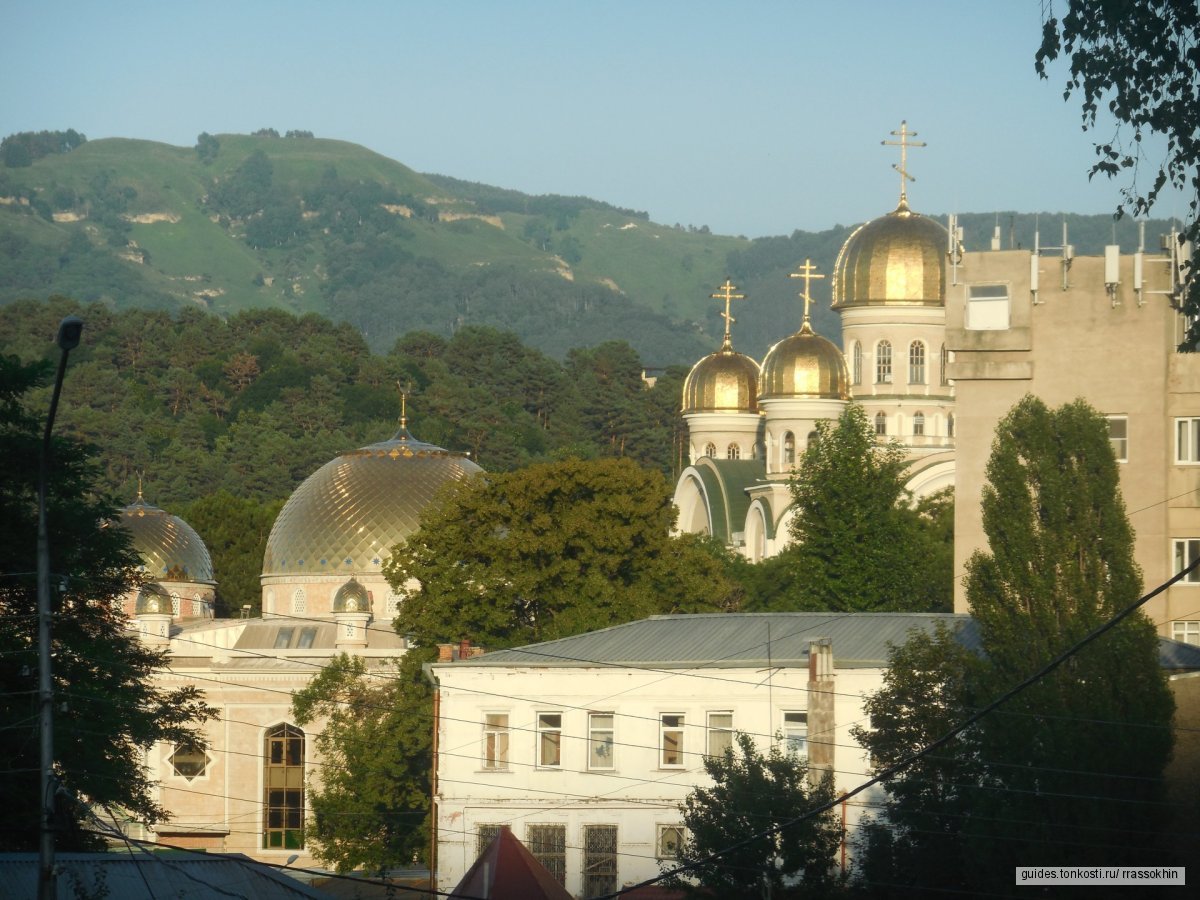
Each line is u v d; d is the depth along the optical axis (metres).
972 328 141.50
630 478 156.00
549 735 122.50
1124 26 71.06
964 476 141.00
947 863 90.94
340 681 156.75
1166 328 138.62
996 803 88.81
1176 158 72.75
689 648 125.00
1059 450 103.50
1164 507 137.62
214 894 92.25
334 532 196.75
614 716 121.12
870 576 172.88
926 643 100.00
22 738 95.62
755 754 95.62
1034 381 140.50
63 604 104.12
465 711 123.38
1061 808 88.25
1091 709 91.62
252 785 171.88
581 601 152.38
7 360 106.31
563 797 121.31
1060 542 100.94
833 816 94.19
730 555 198.12
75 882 83.38
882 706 97.19
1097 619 94.81
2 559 99.75
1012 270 141.25
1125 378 139.00
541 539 152.88
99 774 99.50
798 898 92.00
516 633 152.62
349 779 144.88
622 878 120.00
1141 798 89.31
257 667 173.25
